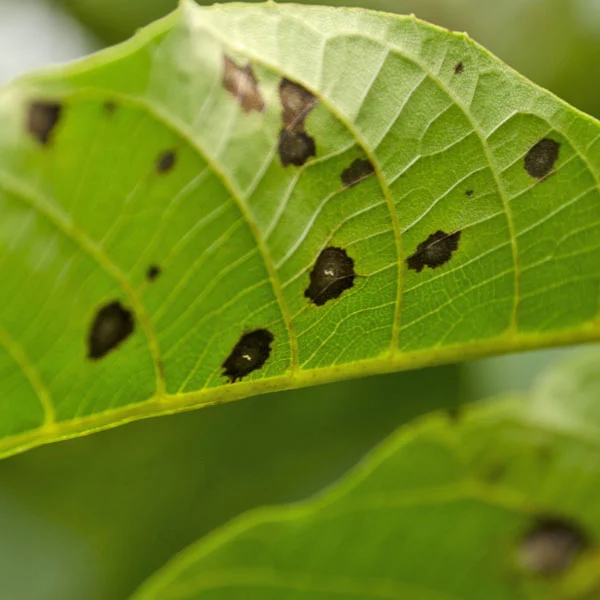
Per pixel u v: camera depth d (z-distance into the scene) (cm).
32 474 40
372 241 29
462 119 29
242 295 29
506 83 29
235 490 39
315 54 28
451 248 29
